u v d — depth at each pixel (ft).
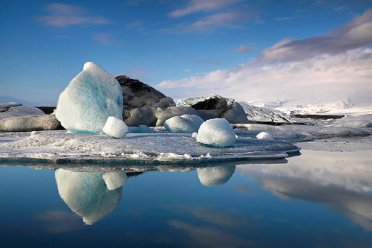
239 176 9.11
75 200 6.61
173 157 11.55
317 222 5.25
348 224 5.18
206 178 8.82
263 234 4.73
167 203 6.33
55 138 14.70
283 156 12.96
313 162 11.89
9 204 6.34
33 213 5.76
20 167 10.73
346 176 9.12
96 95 18.42
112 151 12.57
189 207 6.06
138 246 4.27
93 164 11.28
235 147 14.39
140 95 36.50
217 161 11.90
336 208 6.00
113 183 8.25
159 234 4.70
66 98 17.89
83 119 17.53
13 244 4.35
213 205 6.20
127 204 6.30
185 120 22.62
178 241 4.44
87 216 5.56
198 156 12.21
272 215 5.60
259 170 10.16
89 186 7.94
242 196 6.85
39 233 4.77
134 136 15.85
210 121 14.71
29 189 7.65
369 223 5.24
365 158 13.04
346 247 4.31
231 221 5.28
